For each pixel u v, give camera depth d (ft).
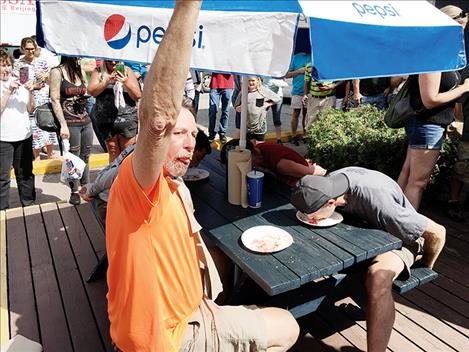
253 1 5.66
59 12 7.05
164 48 3.61
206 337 5.94
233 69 5.68
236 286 8.68
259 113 19.77
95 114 14.10
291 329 6.64
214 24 5.73
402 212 7.71
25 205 16.56
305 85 24.11
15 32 34.37
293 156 9.81
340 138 15.11
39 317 9.08
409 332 9.10
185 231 5.68
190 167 11.04
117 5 6.68
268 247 7.11
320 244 7.34
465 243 12.76
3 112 14.93
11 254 11.60
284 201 9.18
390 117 12.16
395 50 6.11
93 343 8.31
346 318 9.62
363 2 6.38
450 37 7.02
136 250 5.12
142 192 4.70
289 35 5.23
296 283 6.32
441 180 14.78
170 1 6.55
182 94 3.81
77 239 12.44
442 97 10.69
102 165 21.95
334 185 7.75
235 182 8.88
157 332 5.37
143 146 4.12
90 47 6.95
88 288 10.11
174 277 5.52
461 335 9.02
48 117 15.43
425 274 8.38
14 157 15.88
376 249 7.16
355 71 5.43
